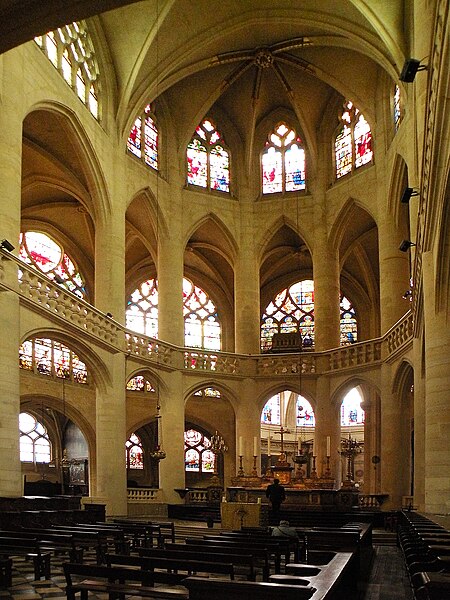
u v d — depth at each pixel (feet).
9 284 75.00
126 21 111.34
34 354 123.44
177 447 118.73
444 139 48.06
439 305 71.31
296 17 115.14
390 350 111.55
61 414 144.05
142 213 134.21
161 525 63.16
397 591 40.29
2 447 71.36
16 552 44.01
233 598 19.79
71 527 55.52
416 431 93.09
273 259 159.02
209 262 158.20
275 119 143.02
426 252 73.20
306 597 19.24
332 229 132.67
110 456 100.94
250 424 126.41
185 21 113.09
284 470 110.63
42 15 37.29
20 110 82.64
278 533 52.60
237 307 135.13
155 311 156.87
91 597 37.88
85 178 111.96
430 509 70.74
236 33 119.85
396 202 117.29
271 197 139.54
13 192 79.10
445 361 70.74
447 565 24.03
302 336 159.74
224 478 149.07
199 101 132.16
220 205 137.18
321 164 136.36
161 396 119.65
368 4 103.04
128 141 122.21
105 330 101.35
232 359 128.47
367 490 147.33
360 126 130.52
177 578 27.61
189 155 136.98
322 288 130.82
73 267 142.82
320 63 124.98
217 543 42.91
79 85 105.60
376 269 156.87
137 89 116.47
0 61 78.54
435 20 47.29
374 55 111.24
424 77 76.18
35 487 122.21
